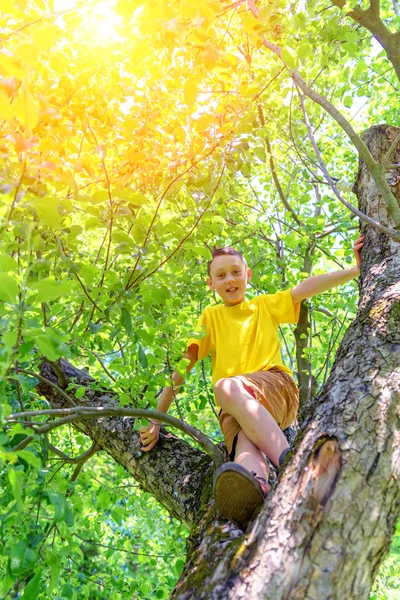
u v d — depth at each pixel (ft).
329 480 4.48
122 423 8.95
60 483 7.48
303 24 6.81
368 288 7.45
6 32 5.31
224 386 6.63
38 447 8.48
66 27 5.79
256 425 6.17
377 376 5.47
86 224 6.35
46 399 10.03
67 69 6.10
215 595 4.15
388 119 15.67
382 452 4.69
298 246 13.32
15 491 4.41
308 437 4.98
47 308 7.52
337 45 7.81
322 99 6.18
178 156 6.61
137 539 14.52
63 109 6.15
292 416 7.61
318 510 4.32
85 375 10.05
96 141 6.21
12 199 5.41
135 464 8.36
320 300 13.35
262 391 6.79
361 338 6.22
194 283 11.24
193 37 5.13
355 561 4.10
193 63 5.50
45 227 6.15
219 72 6.93
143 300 6.79
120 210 6.30
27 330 4.57
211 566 4.63
